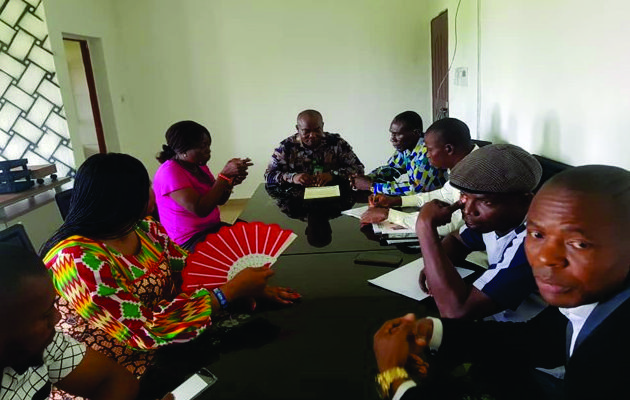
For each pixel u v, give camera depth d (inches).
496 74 96.3
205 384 32.3
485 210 38.4
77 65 158.4
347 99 175.9
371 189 93.2
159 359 36.3
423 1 165.8
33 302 26.4
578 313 24.2
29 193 104.4
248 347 36.7
